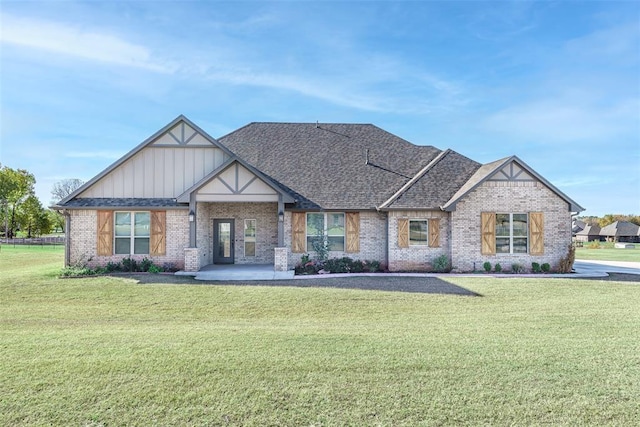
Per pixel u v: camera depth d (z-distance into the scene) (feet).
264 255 66.74
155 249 59.21
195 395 17.38
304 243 63.36
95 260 59.11
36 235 228.22
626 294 42.68
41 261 82.94
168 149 61.16
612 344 24.75
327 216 63.82
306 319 32.78
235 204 66.90
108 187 60.70
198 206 59.72
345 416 15.64
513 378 19.21
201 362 21.11
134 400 16.93
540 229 60.08
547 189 60.44
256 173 57.52
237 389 17.97
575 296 41.63
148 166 60.95
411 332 27.78
